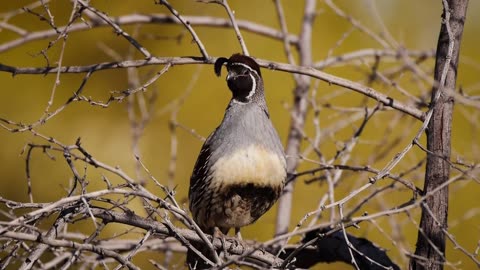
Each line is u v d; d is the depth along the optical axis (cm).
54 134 1542
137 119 1551
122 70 1562
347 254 963
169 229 793
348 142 1095
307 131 1448
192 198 1003
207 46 1555
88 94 1559
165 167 1519
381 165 1355
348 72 1499
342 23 1538
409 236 1391
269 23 1564
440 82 834
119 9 1559
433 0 1499
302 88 1217
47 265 888
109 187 754
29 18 1560
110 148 1534
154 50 1573
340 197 1311
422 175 1175
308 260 999
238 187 938
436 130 878
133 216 795
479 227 1228
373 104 1434
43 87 1559
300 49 1246
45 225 1195
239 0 1556
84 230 1388
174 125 1179
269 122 955
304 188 1377
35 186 1527
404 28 1503
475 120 1203
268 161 935
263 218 1449
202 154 978
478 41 1575
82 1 872
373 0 1197
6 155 1535
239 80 948
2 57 1555
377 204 1201
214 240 943
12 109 1552
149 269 1405
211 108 1548
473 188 1456
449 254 1434
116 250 972
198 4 1542
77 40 1562
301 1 1574
